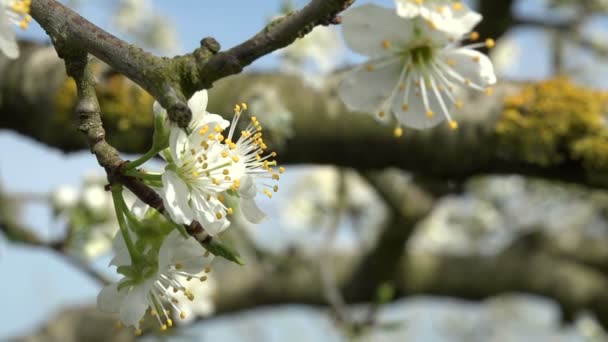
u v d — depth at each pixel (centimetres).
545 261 123
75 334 105
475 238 154
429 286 116
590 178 64
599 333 145
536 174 65
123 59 49
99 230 84
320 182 141
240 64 49
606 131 64
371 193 138
